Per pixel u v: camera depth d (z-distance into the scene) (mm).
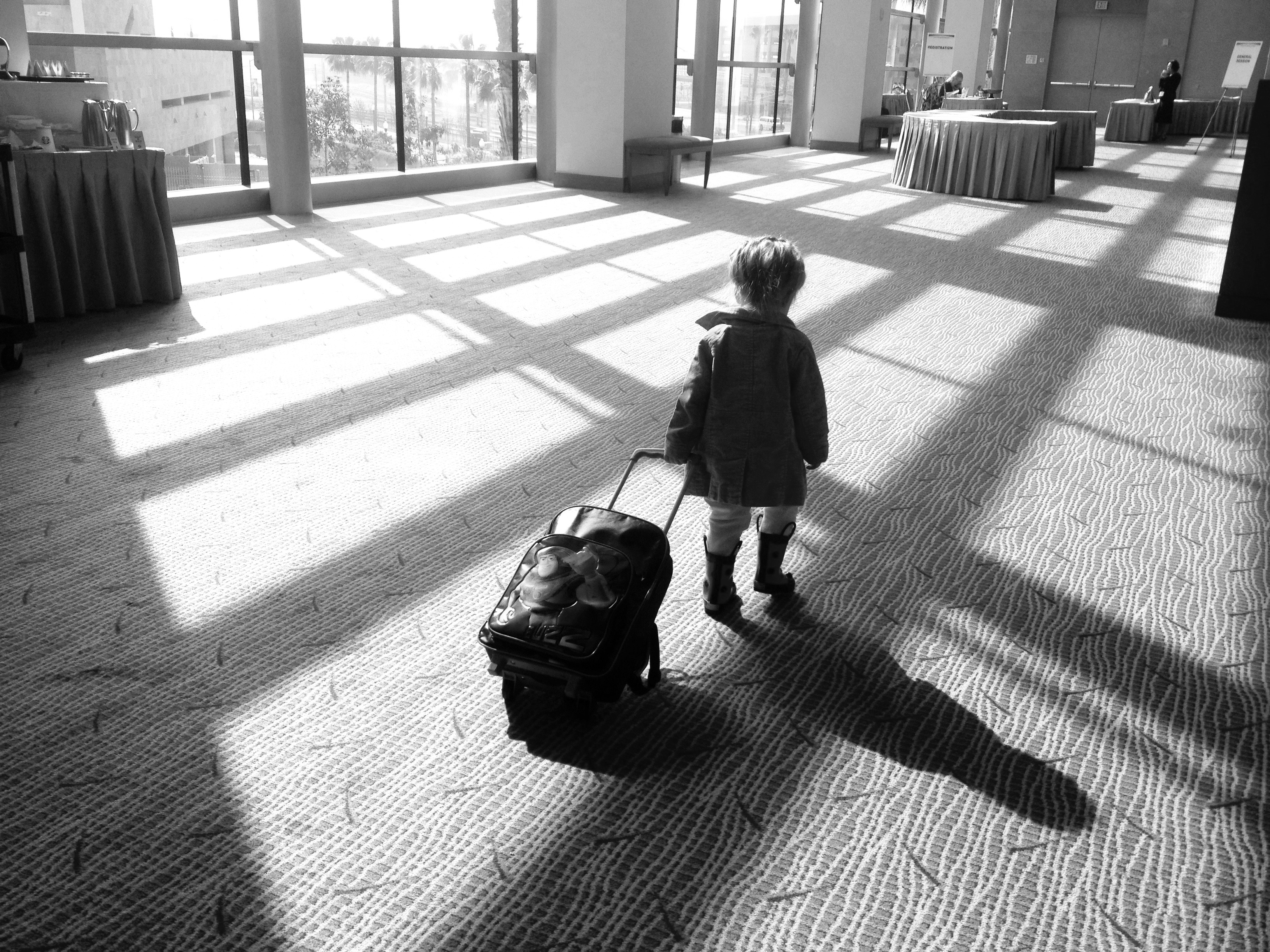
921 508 3500
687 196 11227
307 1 9195
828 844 1948
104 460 3635
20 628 2574
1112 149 18453
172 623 2625
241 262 6996
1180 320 6152
